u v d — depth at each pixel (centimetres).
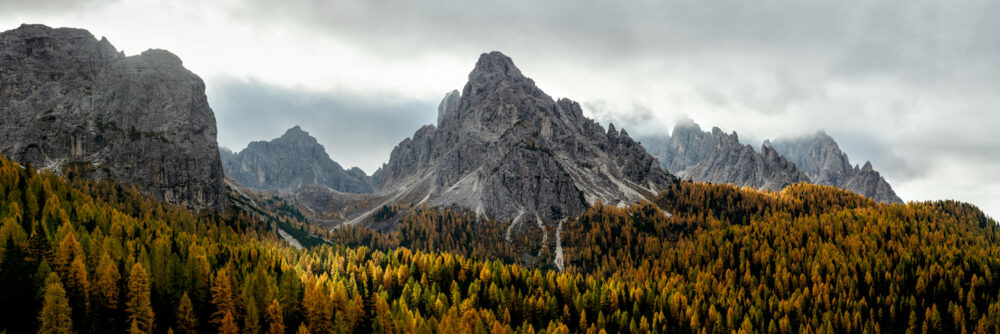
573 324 13600
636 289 15475
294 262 16650
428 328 10400
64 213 13350
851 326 13838
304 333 9544
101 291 9119
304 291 11744
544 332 11944
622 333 12888
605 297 14225
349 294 13000
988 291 15650
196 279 10312
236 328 9350
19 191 14075
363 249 18100
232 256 13575
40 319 8031
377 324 10725
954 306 14212
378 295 12512
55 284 8200
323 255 18375
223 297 9838
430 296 12700
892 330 14138
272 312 9688
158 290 9838
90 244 10575
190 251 12519
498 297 13662
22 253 9600
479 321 11169
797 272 18212
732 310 13962
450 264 15762
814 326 13750
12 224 10569
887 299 15125
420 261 15738
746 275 17788
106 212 15338
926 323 13738
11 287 8662
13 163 16512
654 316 13512
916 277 16638
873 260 18212
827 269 17725
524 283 15388
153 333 8994
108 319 9019
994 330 13362
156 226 15762
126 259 10494
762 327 13488
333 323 10731
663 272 19725
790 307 14788
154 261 10588
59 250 9819
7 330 8312
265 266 13375
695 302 14550
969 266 17200
